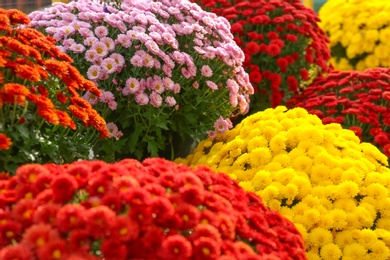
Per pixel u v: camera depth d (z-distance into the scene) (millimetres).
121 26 2127
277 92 2744
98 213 1324
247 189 1884
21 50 1707
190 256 1344
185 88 2178
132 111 2137
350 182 1841
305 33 2857
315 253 1775
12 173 1681
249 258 1371
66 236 1347
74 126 1745
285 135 1991
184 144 2291
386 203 1837
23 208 1378
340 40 3354
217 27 2322
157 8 2250
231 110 2318
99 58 2074
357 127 2410
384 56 3252
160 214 1366
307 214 1796
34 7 2717
